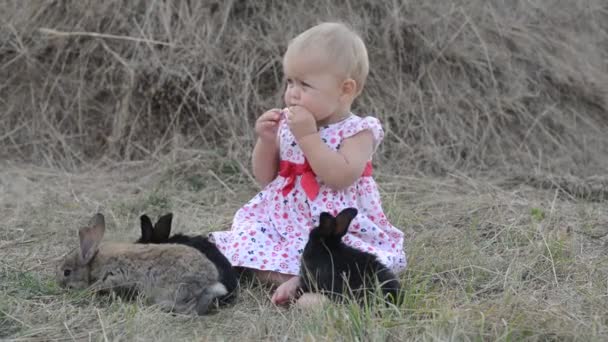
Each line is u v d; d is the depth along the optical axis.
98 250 8.46
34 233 10.80
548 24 16.89
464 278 9.05
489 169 14.41
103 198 12.54
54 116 15.22
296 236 9.00
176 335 7.38
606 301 8.25
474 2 16.33
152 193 12.42
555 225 10.95
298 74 8.70
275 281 8.80
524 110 15.44
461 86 15.44
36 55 15.59
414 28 15.51
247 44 15.05
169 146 14.44
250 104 14.59
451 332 7.04
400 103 14.96
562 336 7.21
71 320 7.75
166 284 8.05
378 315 7.52
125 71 14.93
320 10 15.53
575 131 15.62
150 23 15.19
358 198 9.16
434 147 14.51
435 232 10.74
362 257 8.07
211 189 12.94
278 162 9.41
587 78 16.36
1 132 15.22
